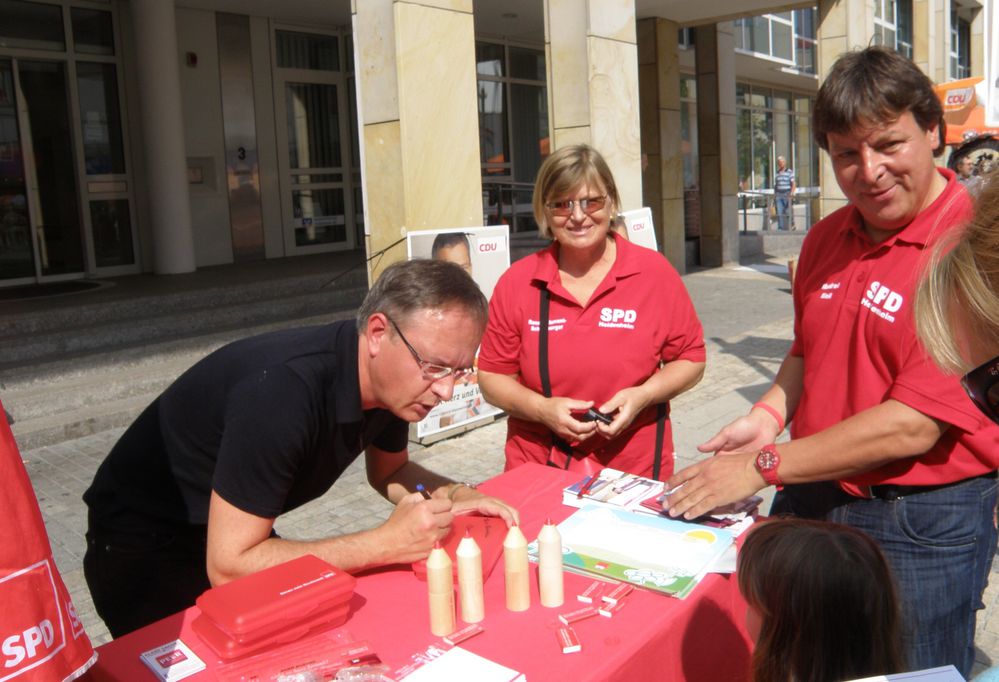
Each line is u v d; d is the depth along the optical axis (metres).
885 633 1.55
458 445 5.93
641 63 13.35
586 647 1.68
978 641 3.34
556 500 2.51
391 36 5.62
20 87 9.64
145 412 2.25
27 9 9.61
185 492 2.14
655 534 2.18
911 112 1.94
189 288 8.95
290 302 9.07
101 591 2.28
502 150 14.77
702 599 1.90
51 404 6.39
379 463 2.49
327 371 1.92
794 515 2.33
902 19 19.39
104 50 10.31
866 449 2.00
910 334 1.98
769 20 18.53
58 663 1.17
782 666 1.56
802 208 21.27
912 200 2.00
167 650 1.71
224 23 11.48
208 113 11.42
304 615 1.70
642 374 2.92
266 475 1.85
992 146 5.04
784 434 5.51
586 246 2.89
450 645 1.70
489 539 2.14
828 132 2.04
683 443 5.77
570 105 7.47
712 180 14.97
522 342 3.03
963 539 2.05
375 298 1.91
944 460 2.02
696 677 1.90
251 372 1.93
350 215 13.41
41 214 9.93
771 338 9.04
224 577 1.86
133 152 10.60
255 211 12.05
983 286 1.01
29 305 8.01
